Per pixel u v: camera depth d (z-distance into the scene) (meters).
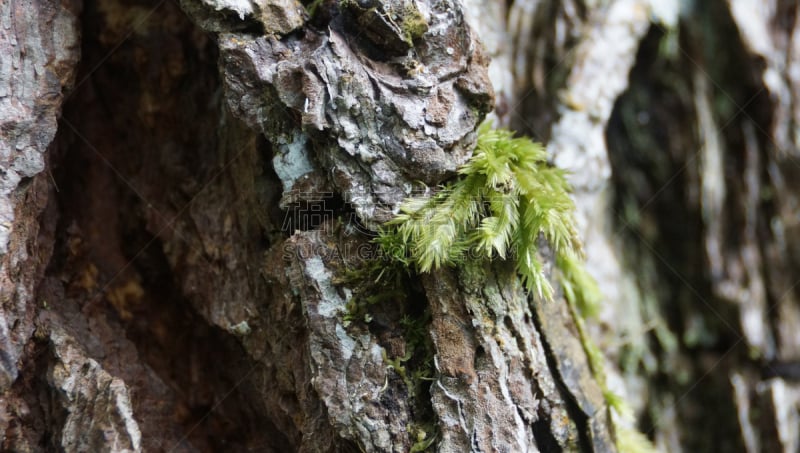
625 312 0.46
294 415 0.37
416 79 0.35
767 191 0.45
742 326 0.45
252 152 0.37
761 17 0.45
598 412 0.38
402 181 0.35
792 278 0.46
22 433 0.36
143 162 0.39
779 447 0.45
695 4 0.45
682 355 0.46
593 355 0.39
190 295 0.39
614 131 0.46
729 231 0.46
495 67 0.41
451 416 0.35
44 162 0.36
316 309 0.36
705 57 0.45
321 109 0.35
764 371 0.45
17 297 0.36
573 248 0.36
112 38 0.39
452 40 0.36
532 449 0.36
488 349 0.35
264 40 0.35
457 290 0.36
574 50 0.42
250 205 0.37
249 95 0.35
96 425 0.36
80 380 0.36
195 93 0.39
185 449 0.39
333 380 0.36
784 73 0.45
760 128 0.45
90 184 0.39
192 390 0.39
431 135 0.35
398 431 0.35
